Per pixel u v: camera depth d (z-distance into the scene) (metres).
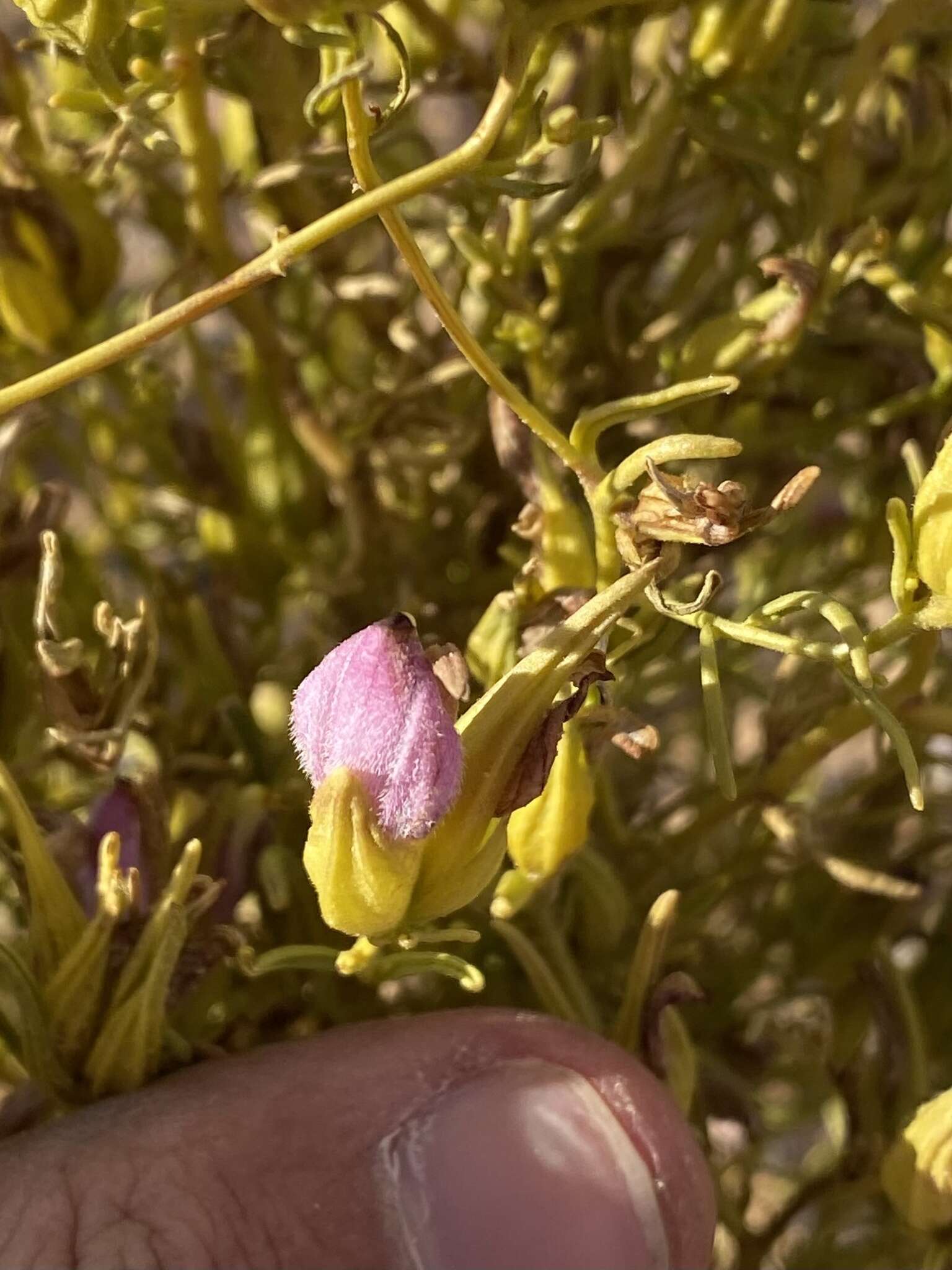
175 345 0.14
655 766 0.14
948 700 0.13
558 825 0.09
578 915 0.11
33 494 0.11
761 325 0.10
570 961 0.10
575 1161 0.10
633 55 0.13
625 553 0.08
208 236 0.11
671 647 0.11
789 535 0.13
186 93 0.10
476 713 0.08
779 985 0.14
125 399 0.13
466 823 0.08
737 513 0.08
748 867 0.12
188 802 0.10
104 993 0.09
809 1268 0.13
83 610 0.13
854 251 0.10
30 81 0.13
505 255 0.10
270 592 0.14
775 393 0.12
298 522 0.14
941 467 0.08
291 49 0.11
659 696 0.14
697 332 0.10
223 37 0.10
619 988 0.11
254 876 0.11
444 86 0.11
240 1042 0.12
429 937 0.08
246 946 0.09
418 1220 0.10
